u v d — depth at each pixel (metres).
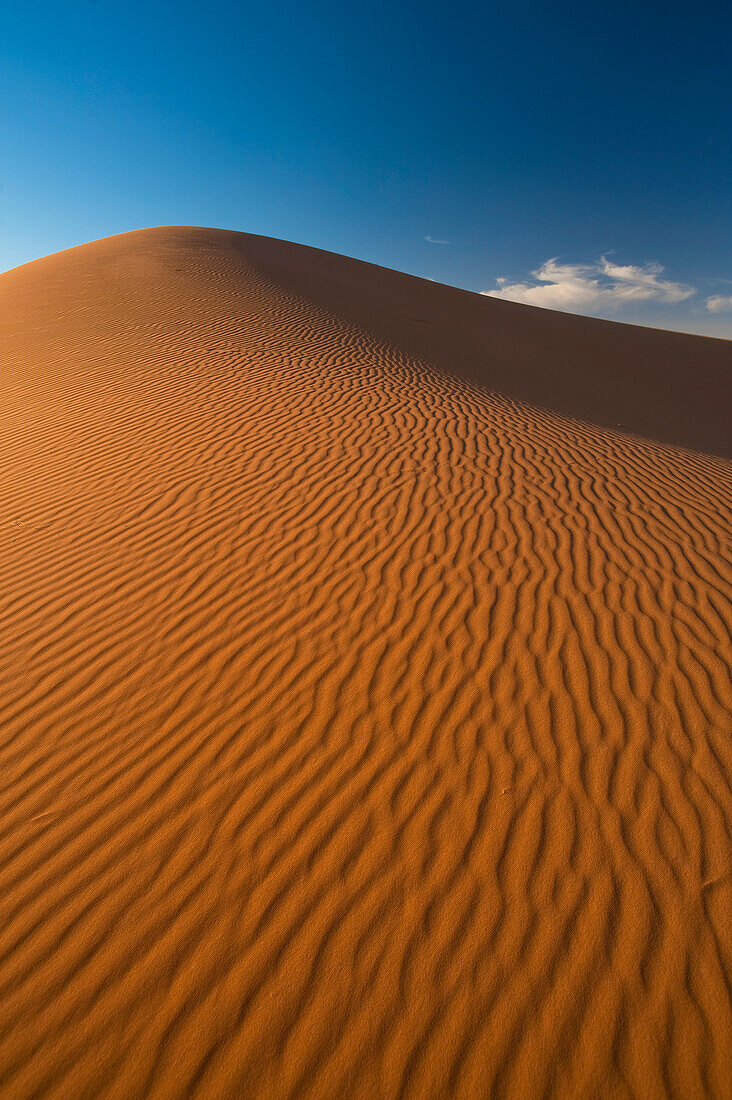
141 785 3.58
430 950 2.70
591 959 2.64
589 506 6.69
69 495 7.30
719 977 2.57
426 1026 2.45
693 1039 2.38
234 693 4.22
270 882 3.02
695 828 3.16
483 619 4.77
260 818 3.35
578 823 3.21
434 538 5.95
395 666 4.36
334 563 5.61
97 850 3.22
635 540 5.95
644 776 3.45
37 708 4.19
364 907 2.88
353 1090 2.28
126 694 4.27
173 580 5.51
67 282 21.30
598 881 2.94
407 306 26.31
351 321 19.33
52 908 2.94
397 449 8.16
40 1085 2.32
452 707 3.99
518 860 3.05
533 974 2.60
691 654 4.37
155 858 3.16
